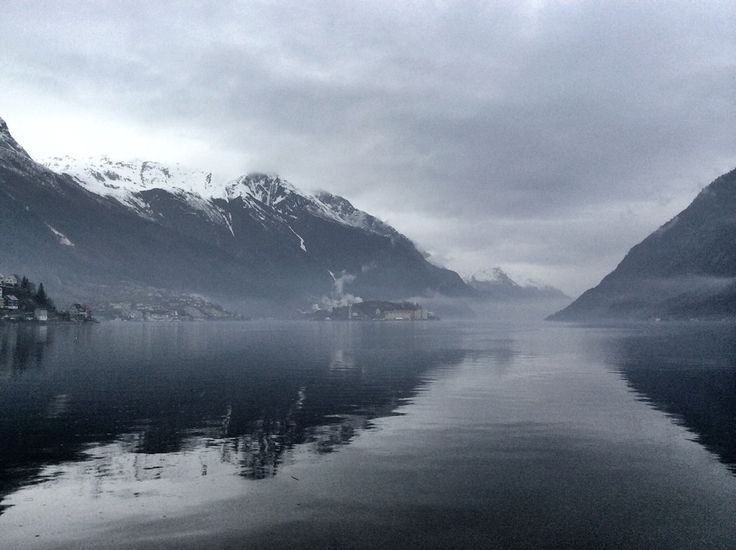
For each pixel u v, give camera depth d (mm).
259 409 42281
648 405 44156
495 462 27531
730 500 22375
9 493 23078
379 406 43656
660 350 112500
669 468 26656
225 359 89750
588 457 28422
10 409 42219
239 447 30344
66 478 24969
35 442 31438
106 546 18281
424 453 29125
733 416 39375
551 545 18406
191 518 20469
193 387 54844
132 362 83188
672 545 18484
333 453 29156
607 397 48312
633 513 21078
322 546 18234
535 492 23188
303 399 47281
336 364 81000
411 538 18859
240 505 21734
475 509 21375
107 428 35250
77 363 81062
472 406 43688
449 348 120875
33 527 19734
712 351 108812
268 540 18688
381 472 25781
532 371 70938
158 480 24688
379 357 94750
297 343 143500
